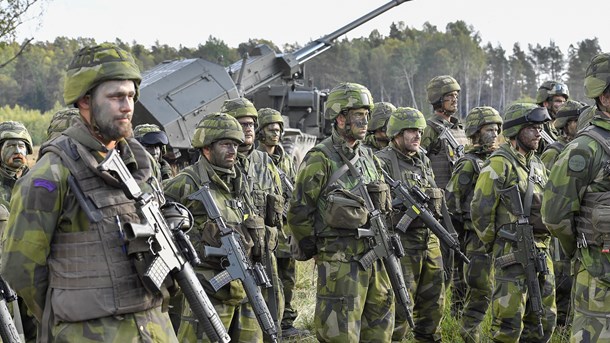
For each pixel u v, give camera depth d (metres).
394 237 6.18
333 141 6.24
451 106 9.05
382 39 80.88
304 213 6.09
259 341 5.66
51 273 3.63
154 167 6.12
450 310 8.24
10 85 71.50
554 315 6.70
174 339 3.87
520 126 6.63
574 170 4.77
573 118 8.16
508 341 6.56
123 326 3.64
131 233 3.53
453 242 6.99
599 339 4.70
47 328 3.66
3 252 3.57
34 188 3.53
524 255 6.43
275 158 9.26
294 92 17.77
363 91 6.15
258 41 51.31
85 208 3.57
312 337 8.28
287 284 8.46
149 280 3.63
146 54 75.19
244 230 5.71
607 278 4.70
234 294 5.45
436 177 8.84
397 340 7.09
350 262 5.98
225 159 5.86
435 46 69.31
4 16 14.63
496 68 74.31
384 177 7.06
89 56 3.63
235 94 14.59
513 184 6.56
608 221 4.59
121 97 3.66
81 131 3.68
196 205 5.73
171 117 13.51
